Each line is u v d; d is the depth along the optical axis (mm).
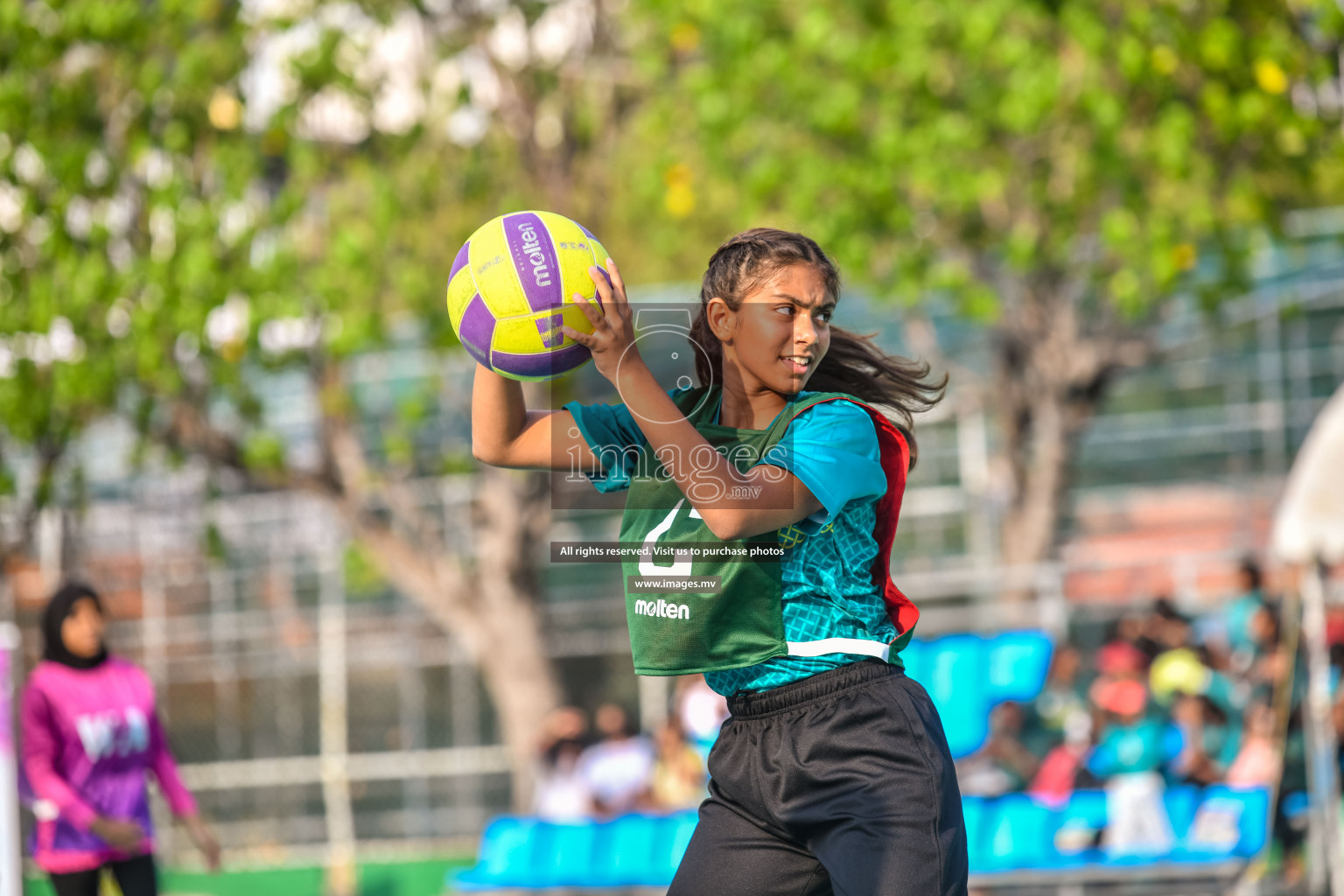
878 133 33969
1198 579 40438
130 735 18656
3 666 19219
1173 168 32031
